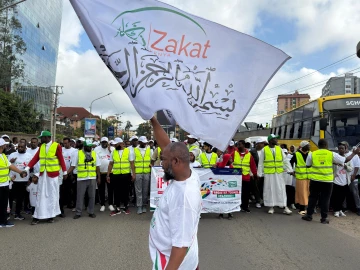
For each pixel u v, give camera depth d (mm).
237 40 3174
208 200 8547
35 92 71750
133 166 8883
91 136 33438
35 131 43375
